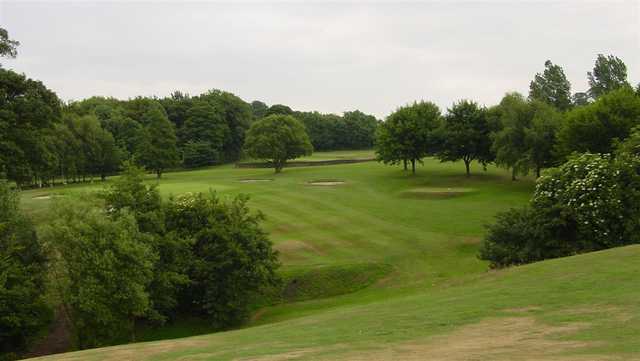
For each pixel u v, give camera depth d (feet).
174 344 63.21
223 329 107.14
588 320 49.49
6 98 156.46
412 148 296.92
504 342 44.42
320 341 52.16
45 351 96.99
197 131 454.40
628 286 62.18
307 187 249.75
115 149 345.10
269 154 339.98
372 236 156.87
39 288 92.84
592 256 84.07
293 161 403.34
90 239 88.53
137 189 107.76
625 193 106.52
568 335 44.73
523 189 230.68
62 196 96.53
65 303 91.91
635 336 42.11
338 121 560.61
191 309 117.80
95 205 96.68
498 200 205.05
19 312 90.02
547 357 37.22
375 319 62.44
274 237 153.28
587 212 105.91
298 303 116.67
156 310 103.40
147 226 104.32
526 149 230.27
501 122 249.55
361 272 127.85
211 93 507.71
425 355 41.29
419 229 165.27
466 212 186.19
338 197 220.43
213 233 111.04
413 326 55.36
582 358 36.04
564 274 73.97
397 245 148.56
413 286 116.16
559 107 321.11
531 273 79.25
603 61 335.88
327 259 135.95
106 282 88.43
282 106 569.64
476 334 48.85
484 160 275.80
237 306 108.37
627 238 104.37
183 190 222.69
